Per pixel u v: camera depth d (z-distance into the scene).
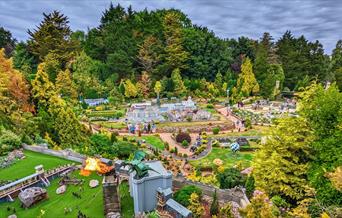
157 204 30.64
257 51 132.75
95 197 33.22
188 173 47.16
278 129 32.97
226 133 72.81
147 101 103.56
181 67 118.12
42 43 102.88
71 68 105.50
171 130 74.00
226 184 37.62
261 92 116.50
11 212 30.36
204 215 29.72
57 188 35.28
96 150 47.47
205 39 126.25
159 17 135.25
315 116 31.81
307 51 132.38
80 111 85.19
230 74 121.00
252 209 22.48
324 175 25.66
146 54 114.69
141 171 30.91
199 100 109.62
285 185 30.89
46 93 61.44
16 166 40.53
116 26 124.38
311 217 26.48
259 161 33.81
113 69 112.50
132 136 68.69
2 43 121.81
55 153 44.84
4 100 57.94
